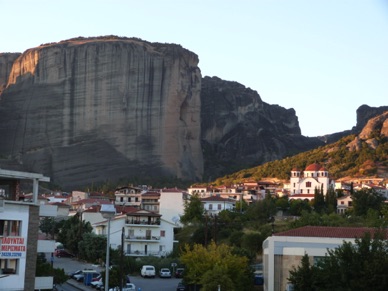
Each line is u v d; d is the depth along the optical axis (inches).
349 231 3814.0
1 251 2834.6
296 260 3659.0
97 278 4751.5
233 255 4286.4
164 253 6348.4
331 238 3678.6
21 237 2908.5
